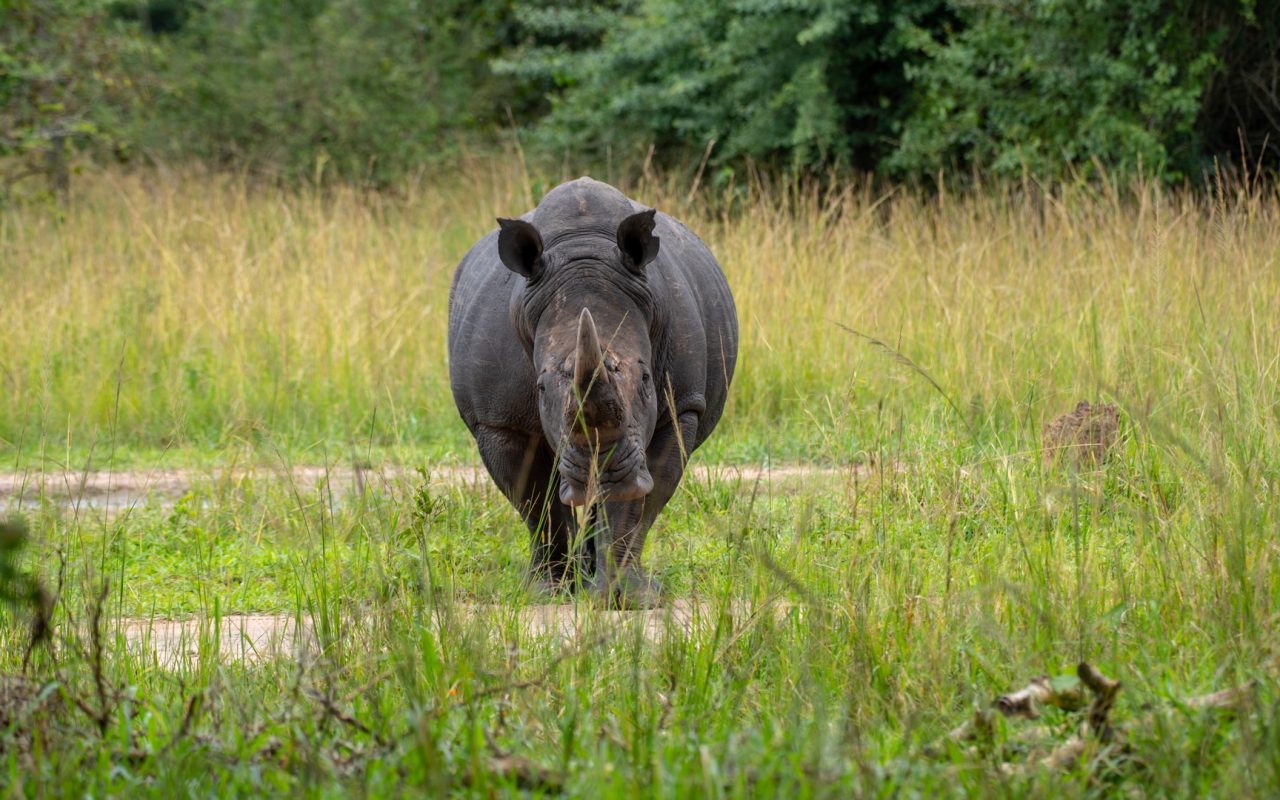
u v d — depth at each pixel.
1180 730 8.17
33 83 38.34
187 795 7.75
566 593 13.27
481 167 42.50
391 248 29.48
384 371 23.92
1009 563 11.52
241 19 50.50
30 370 24.09
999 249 25.81
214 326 25.94
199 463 20.73
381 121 46.00
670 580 13.52
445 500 14.78
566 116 44.00
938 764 8.02
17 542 6.46
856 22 39.47
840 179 39.81
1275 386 15.10
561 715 9.07
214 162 44.09
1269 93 33.59
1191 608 10.17
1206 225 23.55
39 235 31.89
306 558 13.20
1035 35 34.78
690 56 42.19
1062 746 8.17
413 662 9.09
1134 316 20.59
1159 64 33.41
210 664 10.77
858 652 9.54
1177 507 12.30
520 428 13.80
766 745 8.02
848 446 18.34
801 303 24.72
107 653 11.02
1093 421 15.52
